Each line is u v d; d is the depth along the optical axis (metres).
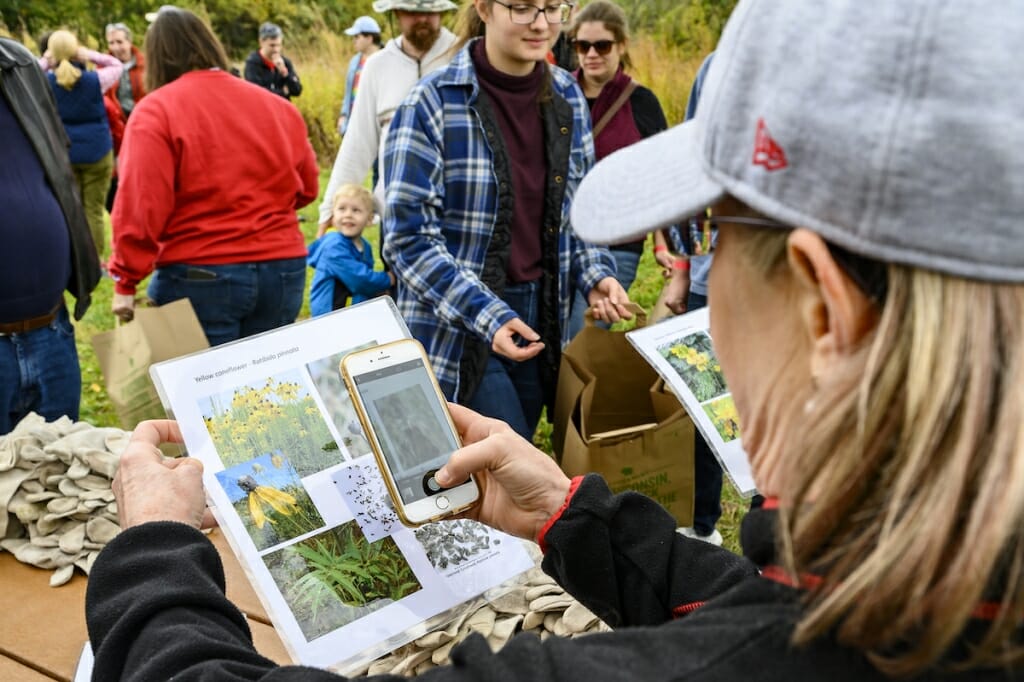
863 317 0.52
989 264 0.47
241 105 2.94
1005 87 0.47
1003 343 0.48
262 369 1.18
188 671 0.69
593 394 2.24
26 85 2.37
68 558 1.40
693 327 1.82
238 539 1.09
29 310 2.36
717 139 0.56
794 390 0.58
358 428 1.20
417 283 2.20
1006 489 0.46
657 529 1.00
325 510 1.13
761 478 0.63
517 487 1.05
